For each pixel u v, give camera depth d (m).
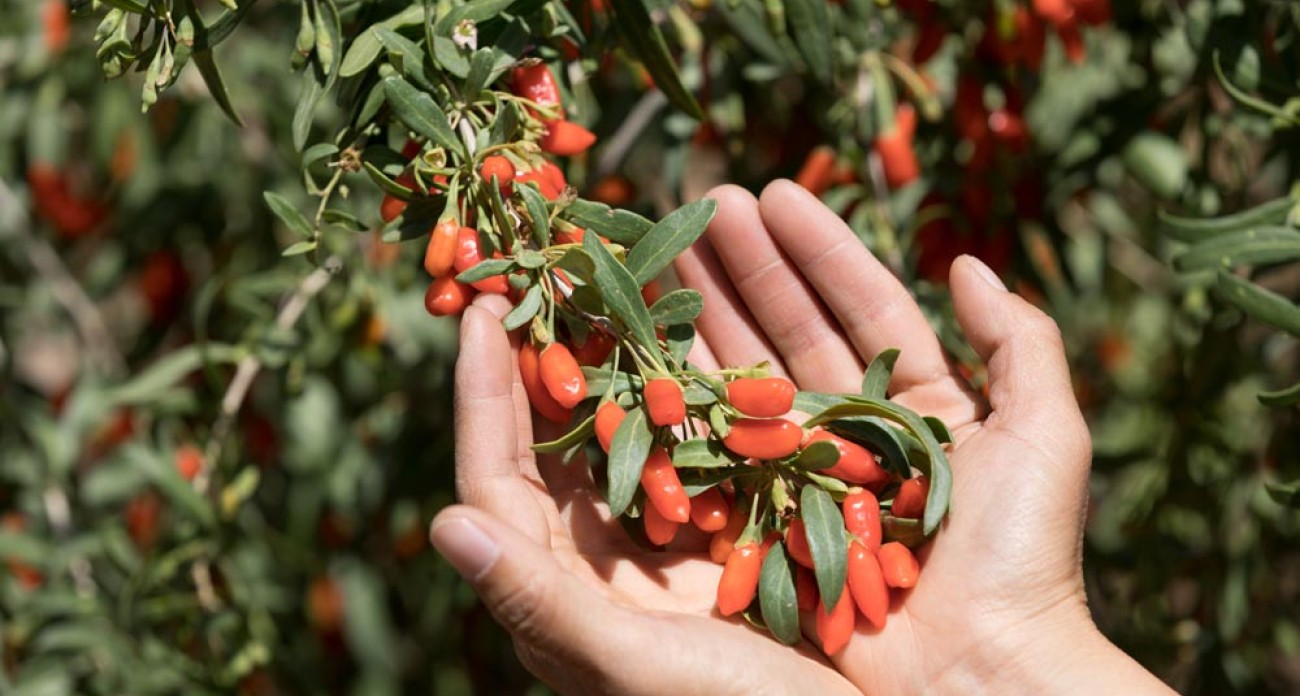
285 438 0.94
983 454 0.58
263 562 0.90
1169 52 0.81
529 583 0.50
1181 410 0.81
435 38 0.56
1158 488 0.82
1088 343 0.99
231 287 0.77
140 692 0.78
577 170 0.70
